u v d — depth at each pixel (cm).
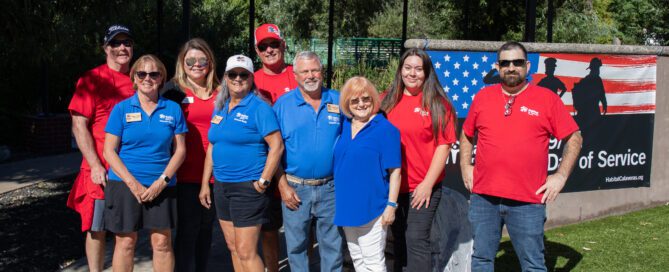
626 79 628
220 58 1513
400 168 373
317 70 376
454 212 418
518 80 364
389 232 413
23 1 634
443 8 1412
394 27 1934
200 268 429
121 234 388
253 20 505
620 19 1630
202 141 409
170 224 389
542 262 380
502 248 561
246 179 378
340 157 375
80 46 1031
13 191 824
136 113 375
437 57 539
